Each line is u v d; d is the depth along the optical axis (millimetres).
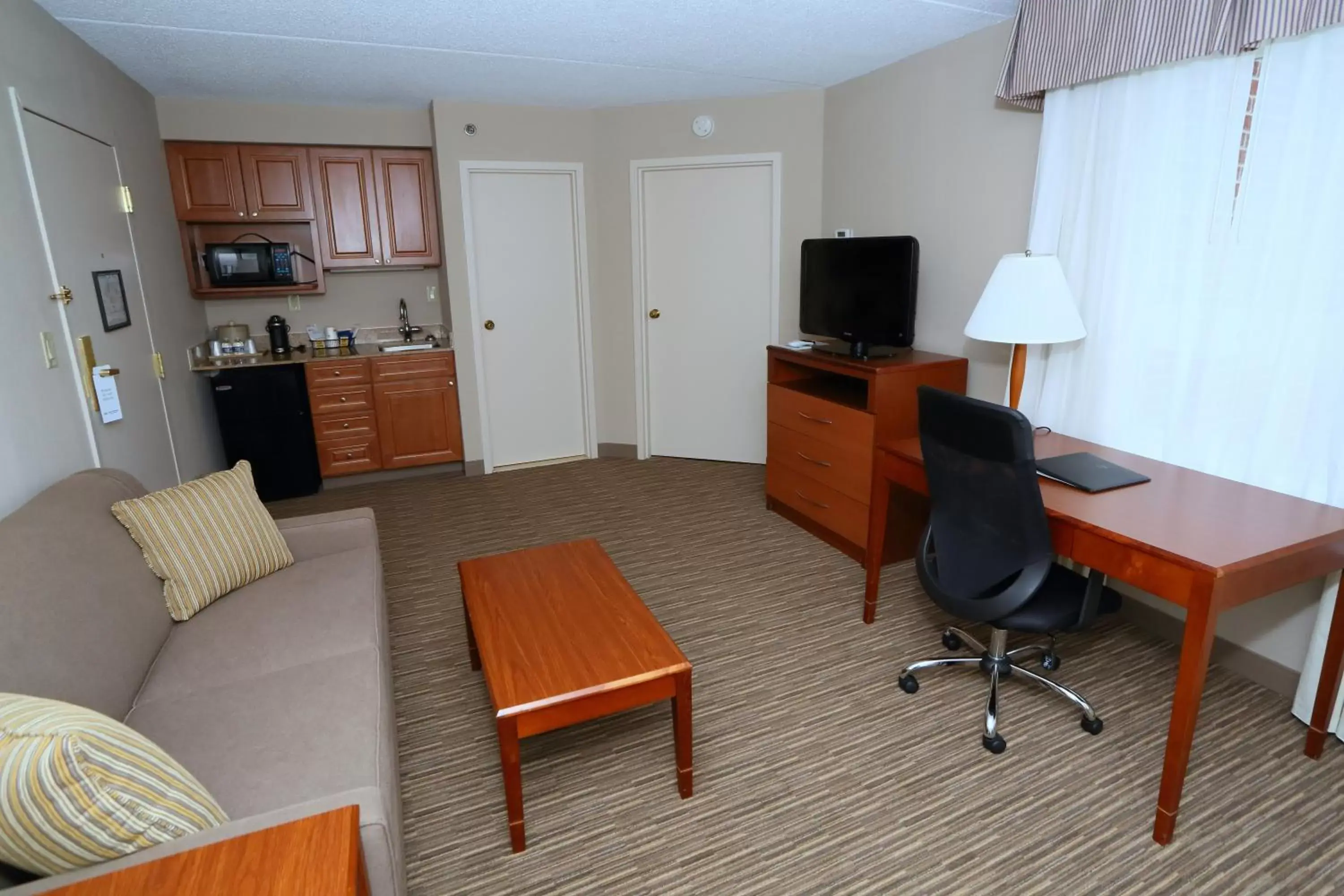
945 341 3516
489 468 4980
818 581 3248
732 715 2311
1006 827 1837
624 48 3363
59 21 2730
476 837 1854
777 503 4066
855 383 3863
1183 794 1920
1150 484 2174
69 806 987
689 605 3045
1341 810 1857
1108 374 2605
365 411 4613
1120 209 2512
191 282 4379
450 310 4699
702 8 2846
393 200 4691
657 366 5047
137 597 1900
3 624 1422
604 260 4914
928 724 2246
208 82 3768
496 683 1758
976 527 2047
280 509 4324
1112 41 2416
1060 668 2516
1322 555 1765
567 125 4672
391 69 3621
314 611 2090
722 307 4785
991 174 3152
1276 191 2076
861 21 3020
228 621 2037
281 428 4414
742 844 1808
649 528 3920
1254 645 2387
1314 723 2021
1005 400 3170
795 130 4344
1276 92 2049
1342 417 1982
